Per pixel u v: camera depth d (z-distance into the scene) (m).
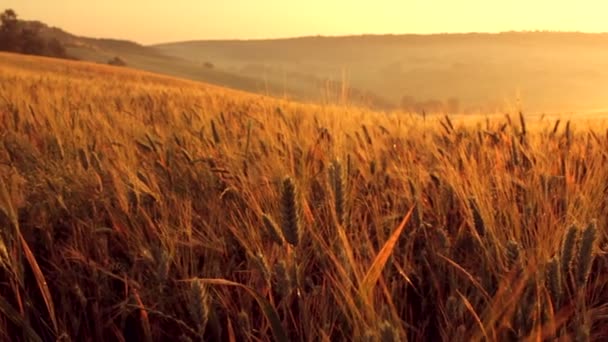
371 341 1.31
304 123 3.87
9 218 2.03
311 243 2.23
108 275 2.17
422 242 2.36
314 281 2.16
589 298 1.94
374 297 1.75
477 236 1.92
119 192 2.60
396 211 2.43
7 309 1.68
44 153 3.54
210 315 1.77
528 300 1.56
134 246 2.22
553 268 1.51
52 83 11.84
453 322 1.67
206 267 2.14
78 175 2.94
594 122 4.01
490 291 1.83
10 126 4.50
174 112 5.45
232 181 2.72
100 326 1.88
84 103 6.36
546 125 3.78
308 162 2.91
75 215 2.60
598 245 2.12
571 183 2.53
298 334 1.78
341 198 1.96
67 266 2.20
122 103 7.00
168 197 2.70
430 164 3.23
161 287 1.85
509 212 2.25
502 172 2.76
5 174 2.86
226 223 2.35
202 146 3.52
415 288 1.96
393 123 4.21
